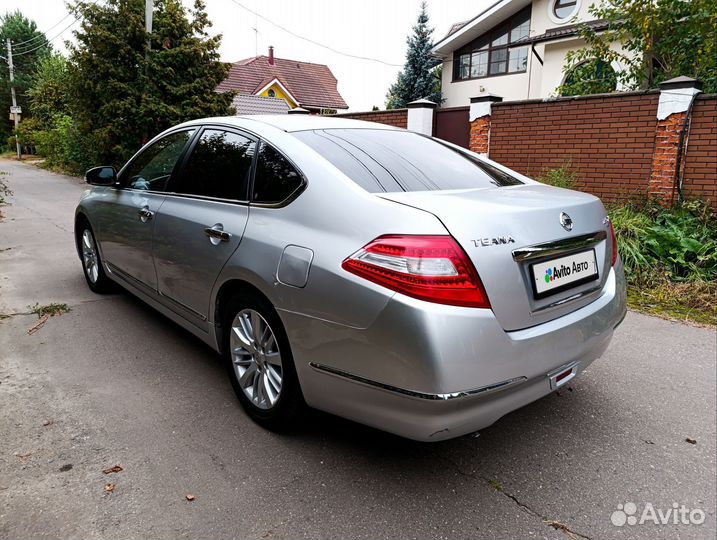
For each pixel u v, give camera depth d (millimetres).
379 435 2678
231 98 16234
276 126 2887
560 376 2322
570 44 16469
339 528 2043
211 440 2584
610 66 9430
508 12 20062
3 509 2076
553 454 2588
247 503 2158
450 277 1934
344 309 2096
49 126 27828
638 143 7258
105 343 3713
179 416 2797
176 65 15141
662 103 6754
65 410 2816
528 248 2131
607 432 2799
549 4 18562
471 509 2178
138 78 14914
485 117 8914
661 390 3281
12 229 8219
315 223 2309
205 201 3031
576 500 2264
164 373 3279
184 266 3100
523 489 2320
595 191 7824
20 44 41688
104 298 4707
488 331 1977
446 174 2805
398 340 1947
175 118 14969
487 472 2428
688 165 6703
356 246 2111
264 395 2641
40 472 2305
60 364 3375
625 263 5707
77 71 15086
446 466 2457
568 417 2947
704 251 5559
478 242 2006
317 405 2357
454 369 1910
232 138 3053
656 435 2777
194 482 2273
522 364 2080
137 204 3697
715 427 2863
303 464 2424
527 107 8375
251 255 2523
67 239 7445
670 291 5172
